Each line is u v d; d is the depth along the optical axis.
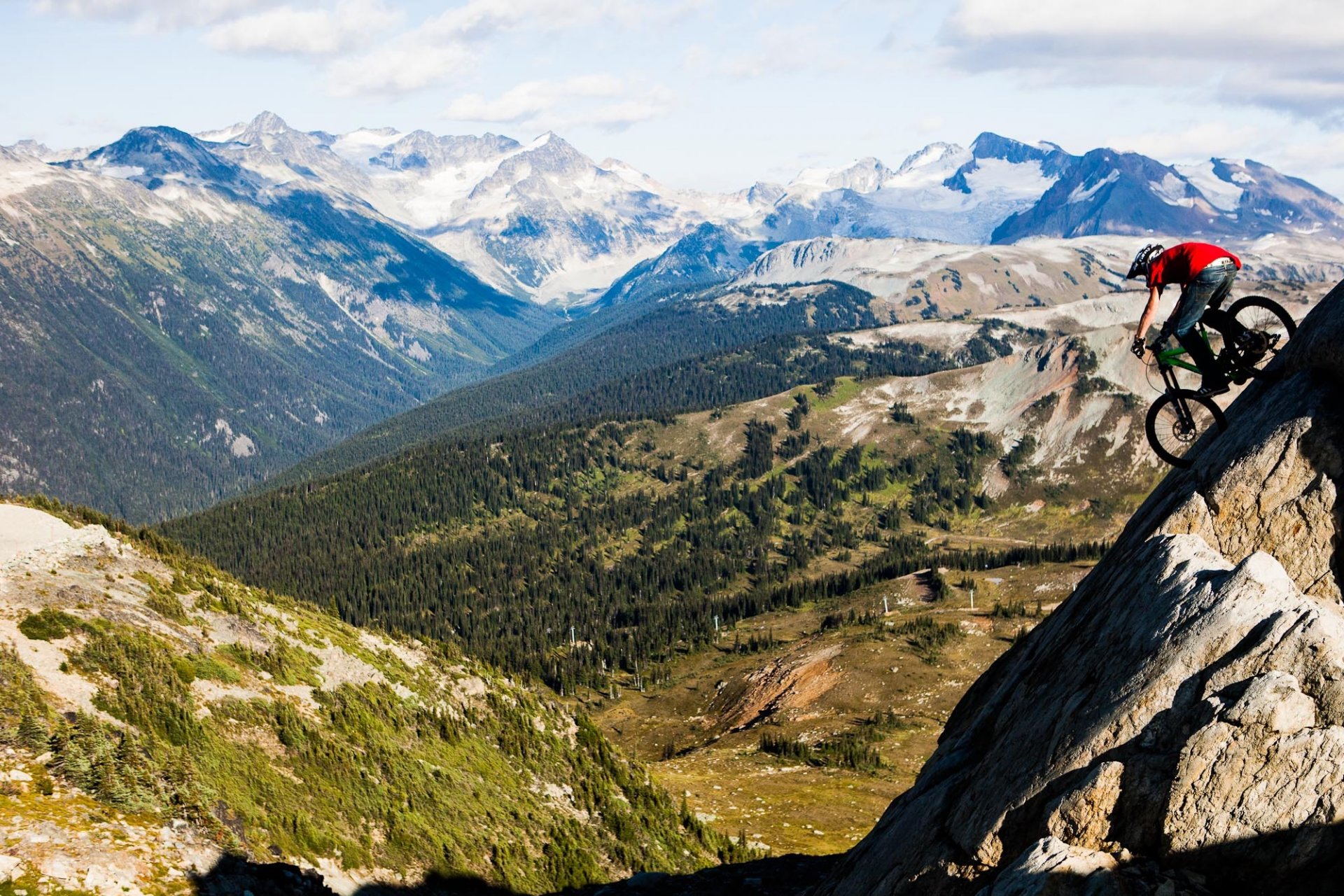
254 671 60.34
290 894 34.28
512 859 56.62
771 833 89.94
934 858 18.03
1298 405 17.06
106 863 29.77
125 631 54.09
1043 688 18.92
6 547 57.97
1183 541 17.12
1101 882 13.50
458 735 69.25
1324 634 13.60
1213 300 17.14
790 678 163.12
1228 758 13.45
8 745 34.84
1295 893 12.60
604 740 84.62
